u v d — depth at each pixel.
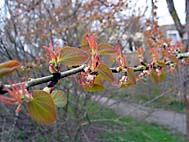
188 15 3.54
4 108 4.34
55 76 0.66
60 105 0.70
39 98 0.55
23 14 4.59
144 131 6.23
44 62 3.99
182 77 4.17
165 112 7.59
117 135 5.88
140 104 5.89
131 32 4.93
